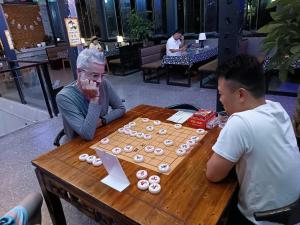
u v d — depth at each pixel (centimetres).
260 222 87
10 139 297
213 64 449
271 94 370
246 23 497
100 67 131
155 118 157
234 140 82
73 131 146
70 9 307
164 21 645
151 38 661
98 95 139
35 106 405
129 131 139
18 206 98
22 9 463
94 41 601
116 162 92
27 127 333
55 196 129
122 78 570
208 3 555
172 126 142
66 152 122
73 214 167
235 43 175
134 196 87
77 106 144
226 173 88
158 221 75
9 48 445
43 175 117
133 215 79
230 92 88
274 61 159
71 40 317
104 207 86
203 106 352
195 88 444
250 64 84
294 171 85
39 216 104
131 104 385
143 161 109
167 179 95
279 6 148
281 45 151
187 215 77
